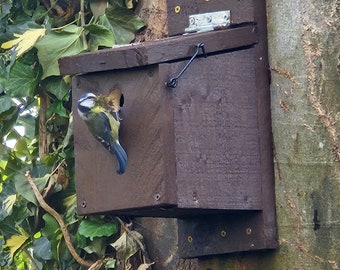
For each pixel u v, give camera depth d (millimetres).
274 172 6852
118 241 7703
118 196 6559
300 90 6816
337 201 6648
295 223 6738
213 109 6629
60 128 8406
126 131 6523
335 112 6727
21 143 8508
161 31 7891
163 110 6379
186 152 6461
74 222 8055
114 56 6559
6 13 8477
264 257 6848
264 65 6914
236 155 6703
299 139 6789
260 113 6848
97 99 6590
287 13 6895
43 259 8203
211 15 7059
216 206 6559
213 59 6668
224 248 6914
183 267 7469
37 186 8148
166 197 6309
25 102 8430
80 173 6809
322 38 6797
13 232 8281
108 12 8086
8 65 8141
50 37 8102
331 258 6605
